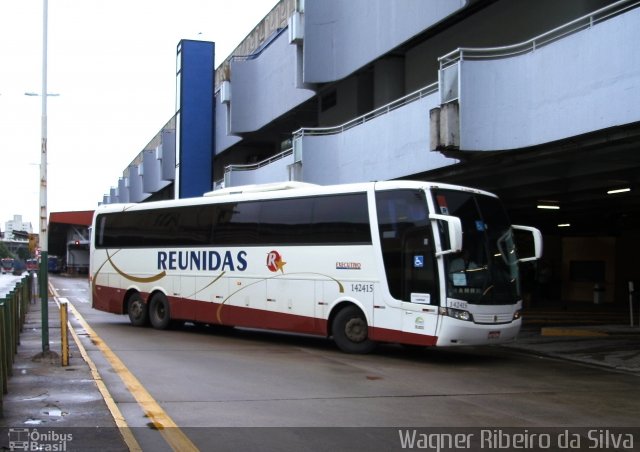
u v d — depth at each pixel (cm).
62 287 4328
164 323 1723
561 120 1209
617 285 2891
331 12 2117
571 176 1520
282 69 2669
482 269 1218
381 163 1788
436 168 1562
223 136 3391
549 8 1488
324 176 2067
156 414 744
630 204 2100
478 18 1723
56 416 695
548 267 3053
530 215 2508
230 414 759
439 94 1430
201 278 1630
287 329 1417
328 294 1345
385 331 1247
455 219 1118
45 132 1271
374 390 929
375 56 1886
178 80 3453
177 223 1716
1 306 753
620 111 1085
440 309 1169
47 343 1098
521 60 1300
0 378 680
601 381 1060
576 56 1176
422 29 1670
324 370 1098
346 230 1331
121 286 1855
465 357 1332
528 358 1342
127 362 1133
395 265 1244
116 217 1902
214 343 1472
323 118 2484
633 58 1062
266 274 1471
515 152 1384
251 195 1541
